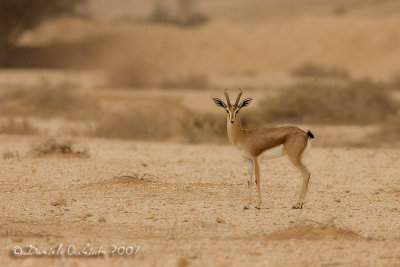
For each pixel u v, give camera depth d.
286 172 41.16
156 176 38.50
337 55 157.88
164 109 81.94
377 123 76.00
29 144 54.09
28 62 165.12
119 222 27.55
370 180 38.69
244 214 29.00
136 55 167.50
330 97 79.19
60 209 29.94
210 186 35.84
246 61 163.62
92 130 65.81
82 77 131.88
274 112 76.88
